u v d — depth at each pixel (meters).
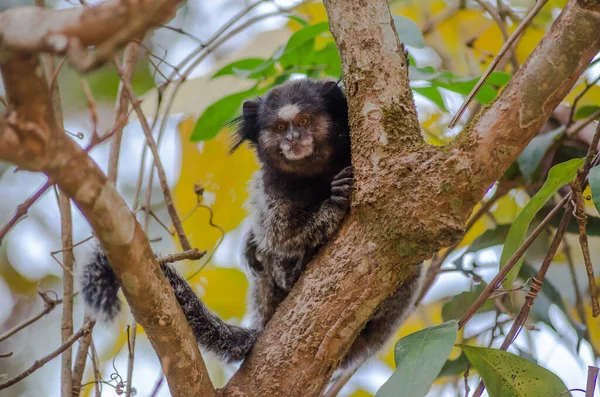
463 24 16.08
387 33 8.83
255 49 14.05
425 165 7.86
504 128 7.64
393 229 7.86
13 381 8.41
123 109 9.96
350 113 8.72
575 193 8.70
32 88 5.29
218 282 13.77
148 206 10.34
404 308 11.70
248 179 13.68
